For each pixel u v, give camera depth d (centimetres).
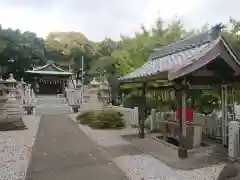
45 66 3497
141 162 523
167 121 764
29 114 1661
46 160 542
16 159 552
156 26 1617
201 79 619
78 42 4416
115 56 1750
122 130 958
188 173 453
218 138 709
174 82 545
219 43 527
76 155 584
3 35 3331
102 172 461
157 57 849
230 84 633
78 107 1830
